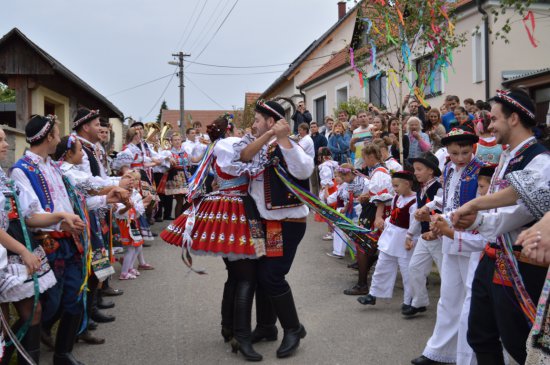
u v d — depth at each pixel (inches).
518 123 102.0
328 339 164.1
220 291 219.1
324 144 452.1
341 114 471.2
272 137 148.8
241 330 148.3
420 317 183.9
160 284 233.3
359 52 366.9
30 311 124.0
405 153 324.8
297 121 511.8
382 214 213.9
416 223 181.5
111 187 151.8
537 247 77.5
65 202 136.6
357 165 346.9
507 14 437.1
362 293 213.6
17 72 389.4
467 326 121.6
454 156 136.2
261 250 143.3
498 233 100.7
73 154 152.1
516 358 104.7
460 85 471.8
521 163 99.9
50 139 135.3
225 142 148.5
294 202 147.9
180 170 404.5
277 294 148.9
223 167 146.2
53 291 133.1
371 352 153.3
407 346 157.6
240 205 147.4
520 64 441.7
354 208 260.2
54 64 379.9
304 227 153.6
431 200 175.6
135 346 161.6
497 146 165.2
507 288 102.7
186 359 150.7
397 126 329.7
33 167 132.0
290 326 151.2
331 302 204.1
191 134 414.0
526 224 99.8
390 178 211.6
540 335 80.7
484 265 111.5
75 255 139.6
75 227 126.5
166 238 155.8
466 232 125.1
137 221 251.4
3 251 106.1
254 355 147.2
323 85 776.3
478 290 113.0
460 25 468.1
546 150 98.7
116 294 217.0
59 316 158.4
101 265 149.4
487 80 437.7
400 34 308.3
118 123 827.4
